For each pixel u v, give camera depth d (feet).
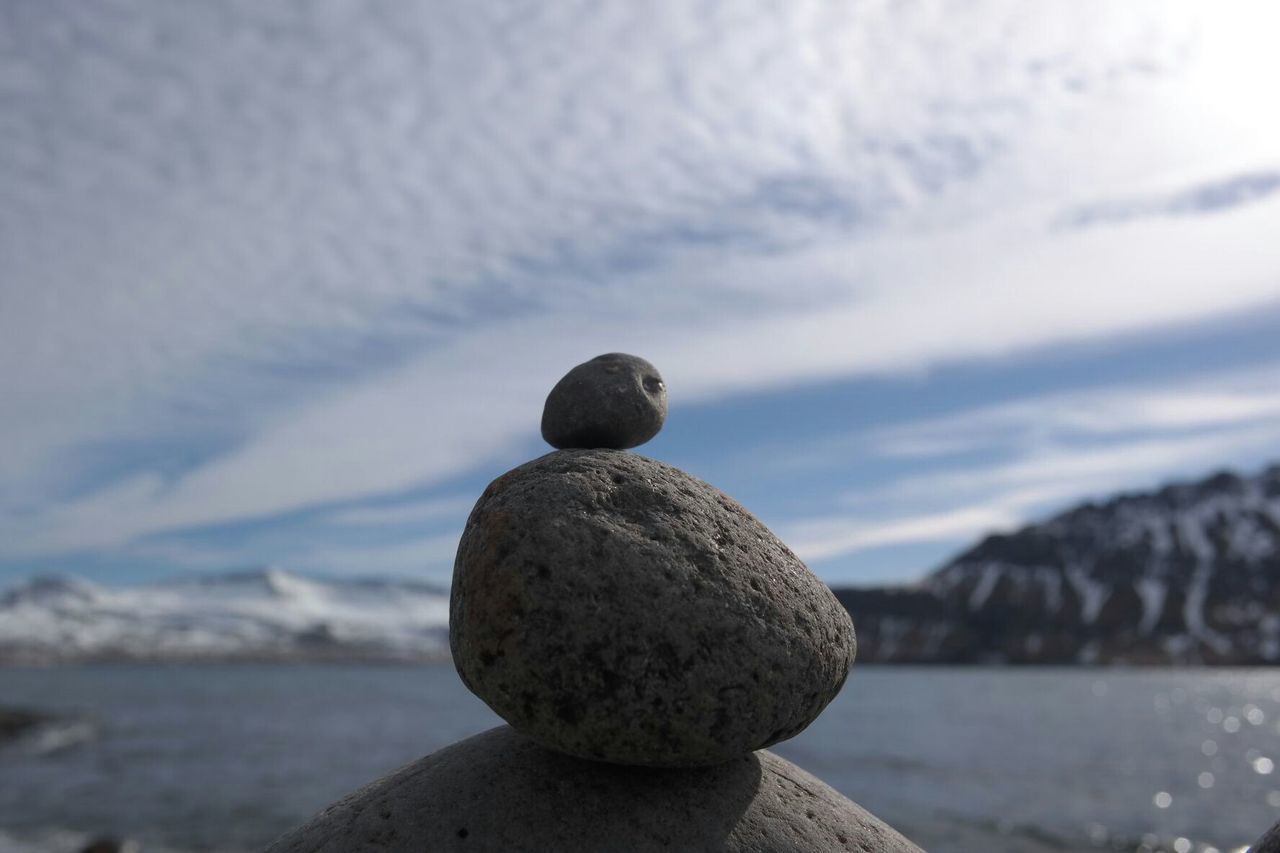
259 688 418.10
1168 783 111.45
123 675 631.15
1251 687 439.22
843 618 16.40
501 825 15.51
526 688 14.37
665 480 16.20
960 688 436.35
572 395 17.72
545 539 14.69
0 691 364.58
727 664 14.35
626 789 15.96
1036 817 86.02
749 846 15.51
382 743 151.84
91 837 70.49
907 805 92.48
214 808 83.82
